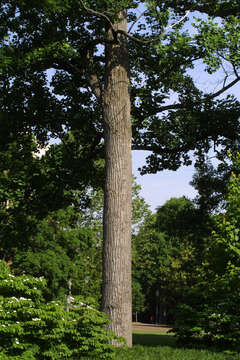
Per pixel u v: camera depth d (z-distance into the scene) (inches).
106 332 357.4
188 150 641.0
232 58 483.2
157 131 615.8
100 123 644.1
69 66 557.0
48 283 1021.8
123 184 439.5
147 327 1630.2
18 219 595.2
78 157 625.6
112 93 461.1
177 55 511.8
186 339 451.8
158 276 2176.4
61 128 633.0
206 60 481.7
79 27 545.3
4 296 342.6
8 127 585.9
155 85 600.7
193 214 716.7
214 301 429.7
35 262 979.3
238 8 529.3
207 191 705.0
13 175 539.5
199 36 471.5
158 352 373.1
